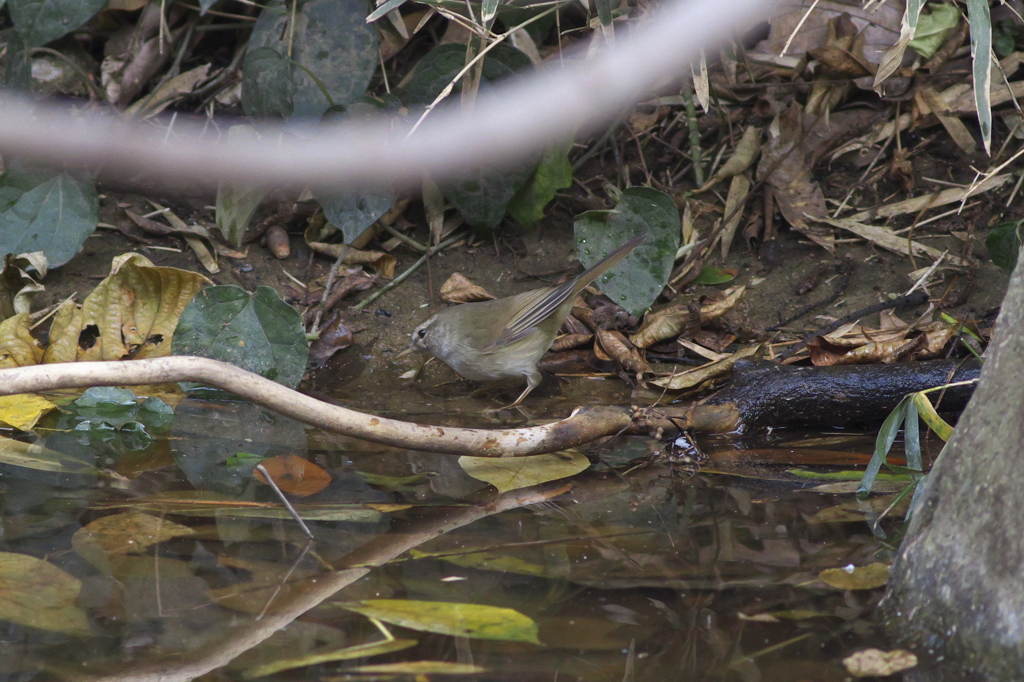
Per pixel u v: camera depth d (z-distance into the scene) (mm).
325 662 4387
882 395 7566
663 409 7562
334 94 10086
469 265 10125
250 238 10320
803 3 10750
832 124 10641
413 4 11227
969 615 4301
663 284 9156
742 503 6277
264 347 8469
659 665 4316
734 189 10328
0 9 11141
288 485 6676
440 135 9609
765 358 8469
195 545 5680
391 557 5500
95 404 8320
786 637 4562
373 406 8344
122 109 10828
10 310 9031
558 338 9312
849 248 9773
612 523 5969
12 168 9656
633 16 9531
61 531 5871
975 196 9914
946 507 4621
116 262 8906
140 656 4445
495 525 5965
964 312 8750
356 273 9945
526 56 9523
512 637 4578
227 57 11562
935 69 10656
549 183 9922
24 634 4641
